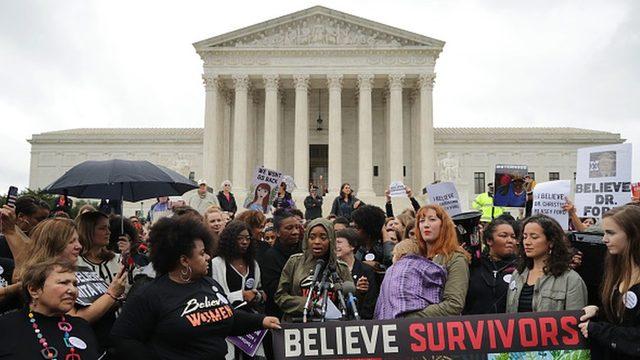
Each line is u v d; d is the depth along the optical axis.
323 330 8.42
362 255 13.59
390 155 71.75
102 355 8.48
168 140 101.00
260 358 10.11
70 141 102.50
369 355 8.34
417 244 9.64
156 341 7.24
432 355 8.27
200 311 7.41
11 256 11.27
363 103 72.06
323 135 82.38
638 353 7.24
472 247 10.21
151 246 7.61
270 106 72.06
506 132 101.31
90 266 10.34
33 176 102.56
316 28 73.31
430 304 8.76
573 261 9.98
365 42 73.12
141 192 14.55
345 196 30.09
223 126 76.19
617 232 7.75
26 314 7.07
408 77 73.69
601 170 13.09
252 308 10.23
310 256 10.16
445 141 99.81
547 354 8.17
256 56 72.88
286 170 81.31
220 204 30.56
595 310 8.10
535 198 14.09
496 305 9.72
